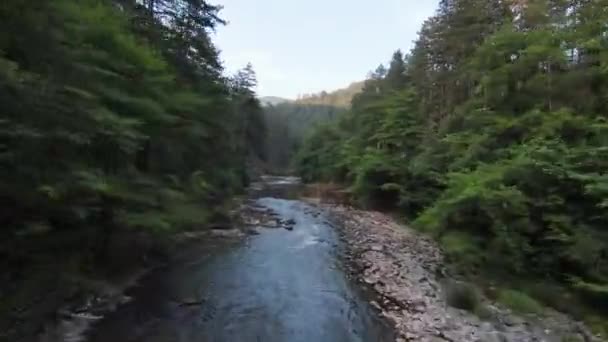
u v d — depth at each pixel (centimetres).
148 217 1182
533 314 1031
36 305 785
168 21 1894
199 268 1356
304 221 2341
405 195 2481
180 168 1827
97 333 823
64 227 932
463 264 1390
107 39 1094
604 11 1551
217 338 858
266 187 4616
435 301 1103
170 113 1458
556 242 1166
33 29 718
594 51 1543
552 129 1385
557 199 1161
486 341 871
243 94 4803
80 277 964
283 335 889
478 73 1998
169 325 904
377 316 1002
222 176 2558
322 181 4834
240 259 1488
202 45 2042
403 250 1677
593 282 1054
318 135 5500
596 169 1134
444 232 1561
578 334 929
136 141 1108
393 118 2936
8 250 762
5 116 638
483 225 1376
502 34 1844
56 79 766
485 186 1312
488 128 1702
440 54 2725
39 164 746
